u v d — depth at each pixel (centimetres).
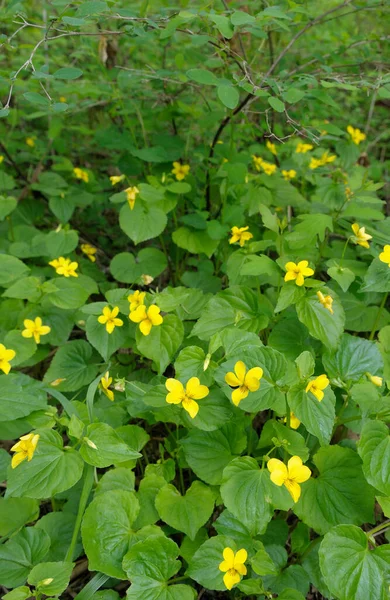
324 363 29
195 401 26
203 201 45
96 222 57
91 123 63
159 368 29
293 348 31
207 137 51
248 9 45
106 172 64
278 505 23
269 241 34
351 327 36
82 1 31
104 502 24
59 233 41
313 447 30
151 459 35
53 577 22
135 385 29
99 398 33
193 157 51
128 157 48
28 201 53
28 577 22
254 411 23
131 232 38
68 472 23
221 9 38
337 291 37
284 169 53
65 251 40
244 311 31
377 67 44
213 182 45
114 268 41
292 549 27
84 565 28
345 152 48
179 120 55
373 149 73
